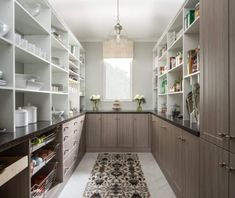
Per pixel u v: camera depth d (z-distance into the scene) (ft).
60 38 11.41
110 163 12.57
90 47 17.37
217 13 4.83
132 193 8.56
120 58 16.97
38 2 8.43
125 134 15.38
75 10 11.42
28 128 6.35
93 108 17.11
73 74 14.29
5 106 5.87
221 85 4.61
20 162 4.79
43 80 9.17
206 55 5.49
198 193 5.92
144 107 17.37
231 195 4.14
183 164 7.28
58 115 10.46
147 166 11.98
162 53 14.14
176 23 10.65
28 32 8.87
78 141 12.26
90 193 8.55
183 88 9.01
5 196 5.37
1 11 5.92
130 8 11.21
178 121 8.49
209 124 5.21
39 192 6.66
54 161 8.64
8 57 5.90
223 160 4.49
